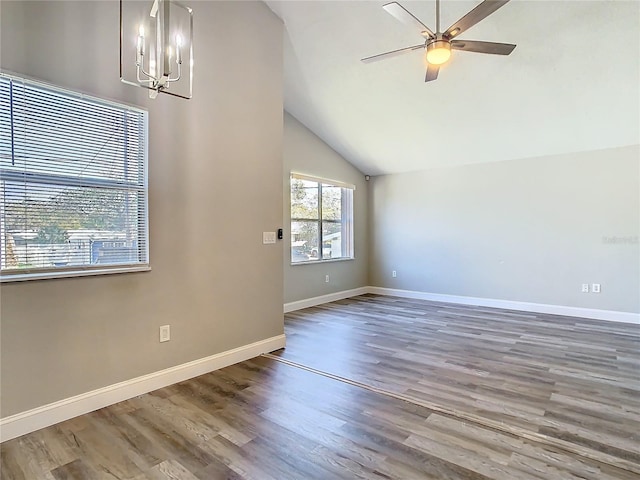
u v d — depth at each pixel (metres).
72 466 1.89
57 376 2.32
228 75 3.28
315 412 2.44
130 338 2.66
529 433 2.17
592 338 4.09
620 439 2.10
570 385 2.85
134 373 2.68
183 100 2.95
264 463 1.90
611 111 4.20
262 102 3.58
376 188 7.11
